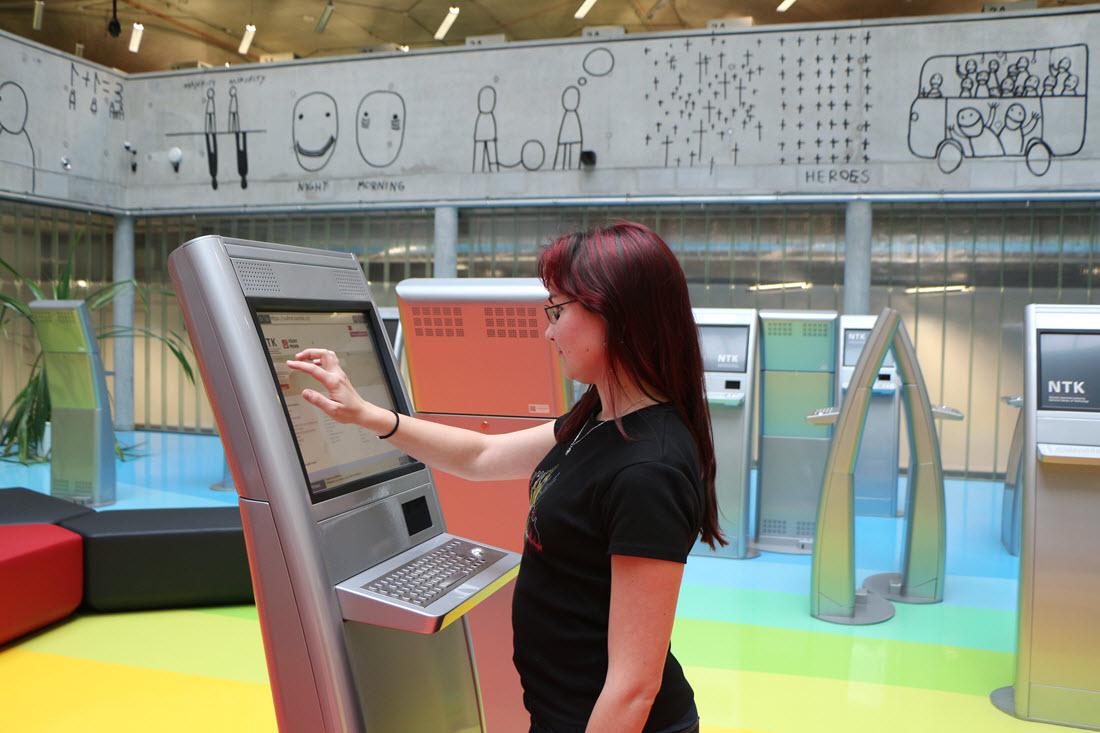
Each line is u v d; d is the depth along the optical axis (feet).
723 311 16.96
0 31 26.89
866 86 24.18
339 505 4.27
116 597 12.35
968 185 23.71
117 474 23.11
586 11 30.27
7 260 28.25
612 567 3.26
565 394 7.27
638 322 3.45
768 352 16.99
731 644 11.75
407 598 4.00
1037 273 24.48
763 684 10.43
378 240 29.32
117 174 30.58
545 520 3.58
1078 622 9.34
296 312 4.55
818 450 16.98
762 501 17.35
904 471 24.85
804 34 24.52
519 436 4.88
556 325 3.69
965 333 25.05
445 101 27.30
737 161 25.07
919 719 9.53
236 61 41.73
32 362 29.27
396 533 4.72
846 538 12.75
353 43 39.86
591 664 3.49
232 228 30.73
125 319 31.17
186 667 10.59
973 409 25.12
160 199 30.45
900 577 14.82
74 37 38.47
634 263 3.45
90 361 18.81
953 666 11.06
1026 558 9.50
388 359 5.32
